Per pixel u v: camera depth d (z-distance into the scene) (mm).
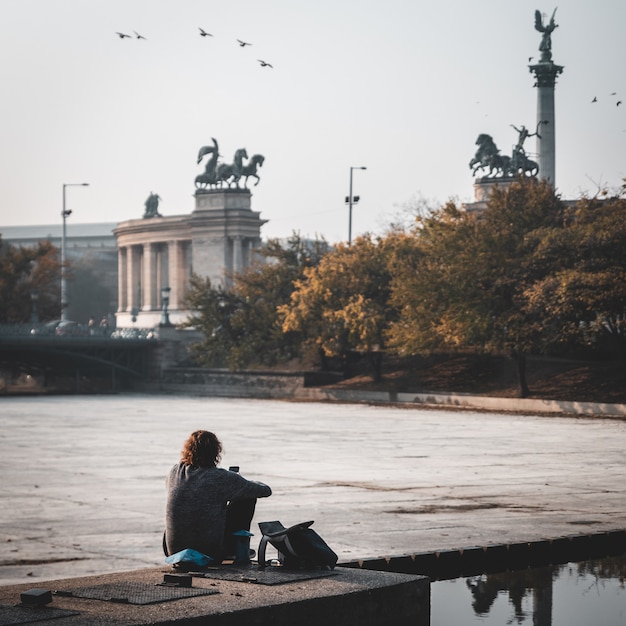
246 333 128875
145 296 188875
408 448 58219
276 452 55781
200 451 17797
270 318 124688
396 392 110000
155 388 138000
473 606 22500
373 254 117250
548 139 144250
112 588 16234
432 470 46688
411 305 102375
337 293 117438
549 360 107812
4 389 135625
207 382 132750
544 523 31312
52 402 112688
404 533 29469
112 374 136125
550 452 55656
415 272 103438
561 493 38562
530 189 101375
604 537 28578
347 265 116562
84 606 15203
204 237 167250
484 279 96250
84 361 133500
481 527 30547
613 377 96188
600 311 90312
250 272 129125
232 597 15727
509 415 89438
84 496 37750
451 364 114875
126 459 51594
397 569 24734
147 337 139625
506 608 22328
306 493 38438
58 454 54281
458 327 97062
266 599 15625
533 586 24656
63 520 32188
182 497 17562
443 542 27938
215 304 129875
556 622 21125
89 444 60500
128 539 28859
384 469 47031
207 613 14797
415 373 115250
